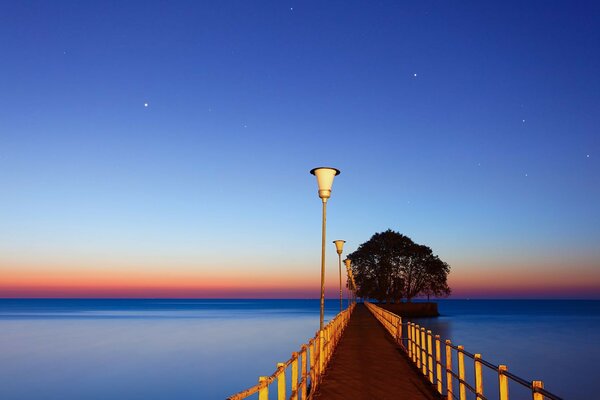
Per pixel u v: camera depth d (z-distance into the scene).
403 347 22.42
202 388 33.59
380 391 13.24
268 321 106.56
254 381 35.81
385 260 90.31
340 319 28.44
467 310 193.12
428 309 98.44
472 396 27.88
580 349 51.34
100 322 107.38
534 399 5.91
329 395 12.76
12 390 33.34
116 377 37.72
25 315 147.00
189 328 85.69
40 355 50.28
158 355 49.25
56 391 33.00
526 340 60.69
